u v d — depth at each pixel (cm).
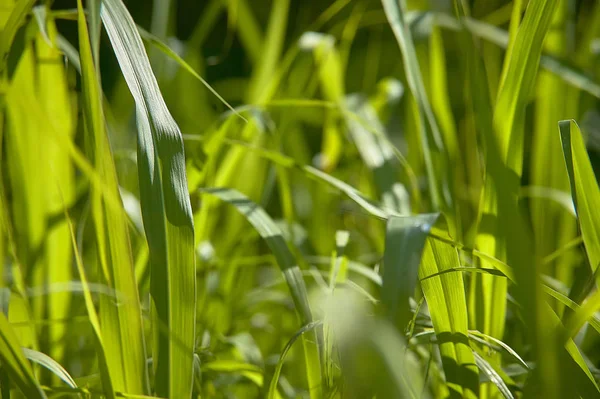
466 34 65
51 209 73
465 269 59
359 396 56
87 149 59
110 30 59
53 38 68
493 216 64
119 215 59
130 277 59
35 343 66
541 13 63
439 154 69
